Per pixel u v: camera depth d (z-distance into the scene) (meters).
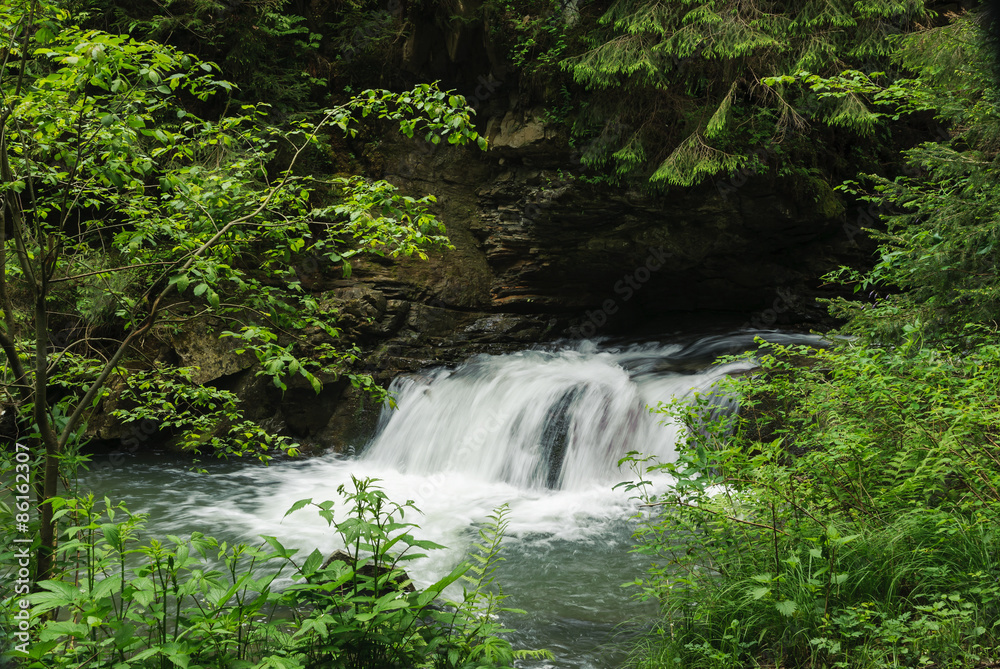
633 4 10.79
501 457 10.47
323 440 11.70
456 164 13.52
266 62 12.42
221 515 8.53
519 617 5.55
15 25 3.68
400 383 12.11
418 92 4.49
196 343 10.84
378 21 13.29
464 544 7.45
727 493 4.76
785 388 5.34
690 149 10.66
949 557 4.07
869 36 9.97
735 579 4.32
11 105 3.64
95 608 2.82
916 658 3.49
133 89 3.70
